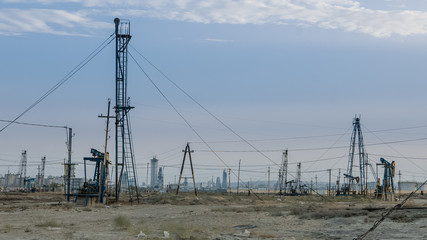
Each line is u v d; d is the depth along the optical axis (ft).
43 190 625.82
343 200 359.66
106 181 235.20
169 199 270.67
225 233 100.01
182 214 165.27
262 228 112.47
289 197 386.73
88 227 106.42
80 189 223.92
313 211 150.82
